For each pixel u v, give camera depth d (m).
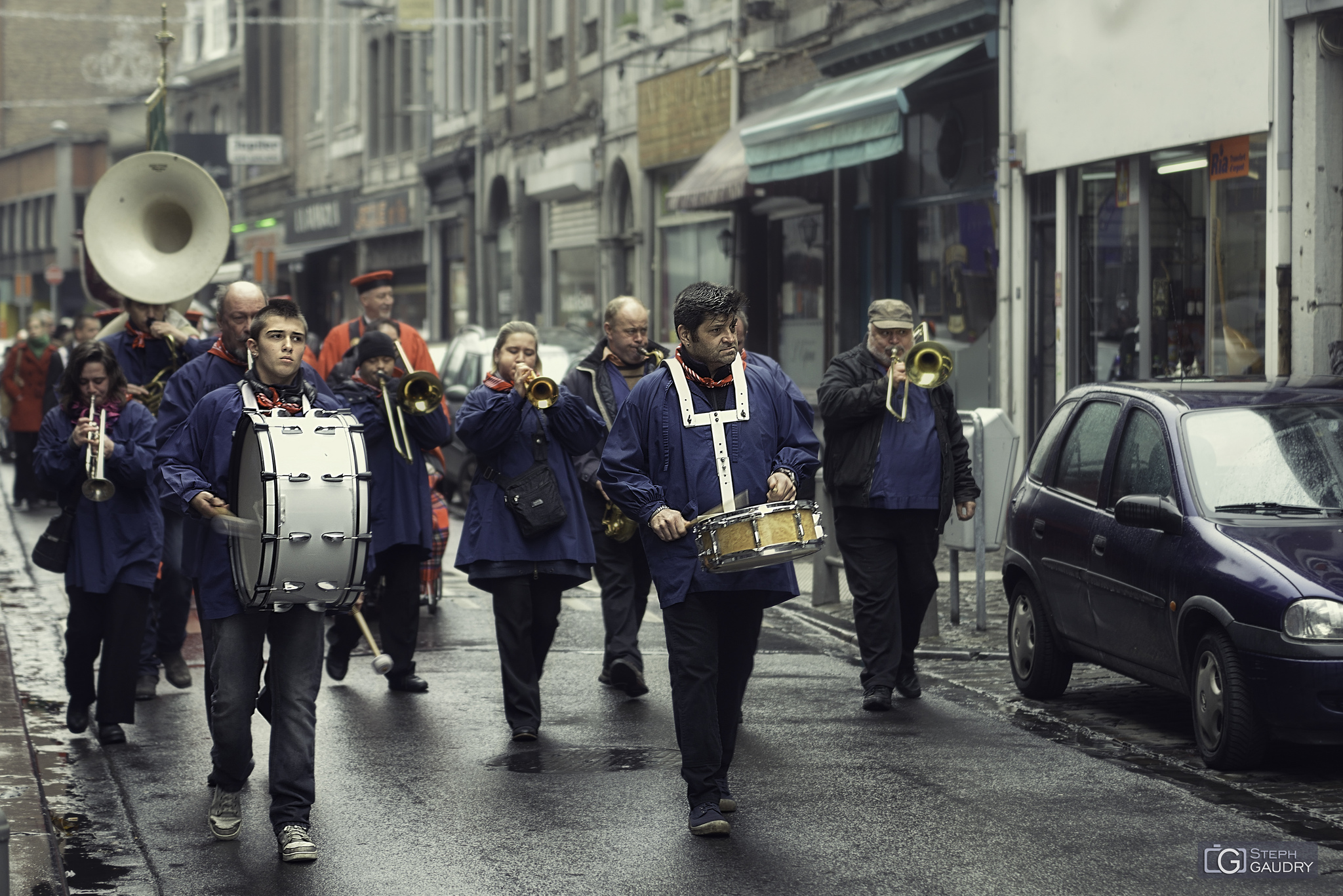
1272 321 13.45
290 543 5.95
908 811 6.82
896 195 20.45
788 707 8.95
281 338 6.51
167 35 13.97
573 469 8.70
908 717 8.70
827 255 22.28
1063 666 9.02
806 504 6.30
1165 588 7.78
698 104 25.48
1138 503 7.91
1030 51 16.92
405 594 9.44
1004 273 17.59
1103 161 15.95
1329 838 6.39
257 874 6.11
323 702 9.21
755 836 6.49
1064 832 6.49
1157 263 15.26
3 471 27.47
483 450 8.27
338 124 47.97
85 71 87.50
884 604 8.87
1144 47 15.06
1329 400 8.28
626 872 6.05
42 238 75.81
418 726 8.58
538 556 8.28
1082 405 9.23
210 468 6.50
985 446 11.49
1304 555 7.31
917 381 8.53
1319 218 13.07
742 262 24.66
